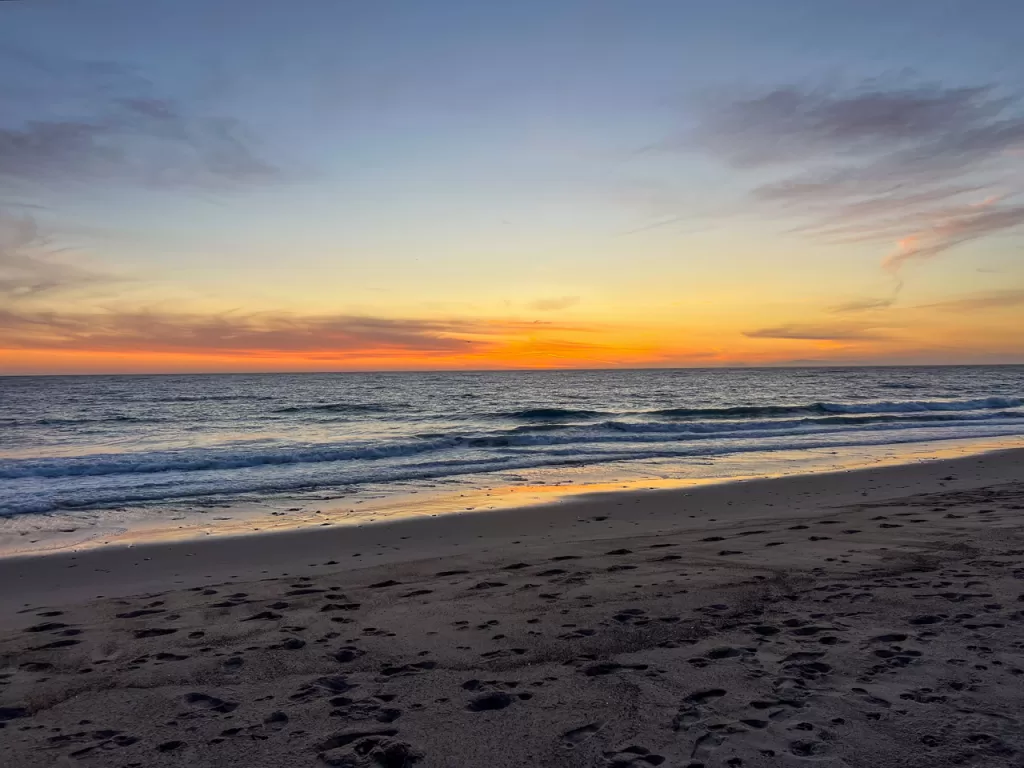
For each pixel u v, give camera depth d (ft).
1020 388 203.21
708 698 11.46
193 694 12.52
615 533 28.60
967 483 40.16
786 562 21.36
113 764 9.93
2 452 68.69
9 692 12.87
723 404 147.54
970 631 14.23
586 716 10.96
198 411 134.51
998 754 9.21
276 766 9.71
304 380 390.01
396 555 25.52
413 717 11.17
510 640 15.01
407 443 61.36
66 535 29.94
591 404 154.20
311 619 17.24
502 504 36.29
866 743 9.68
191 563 24.84
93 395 196.85
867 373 455.63
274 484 43.39
